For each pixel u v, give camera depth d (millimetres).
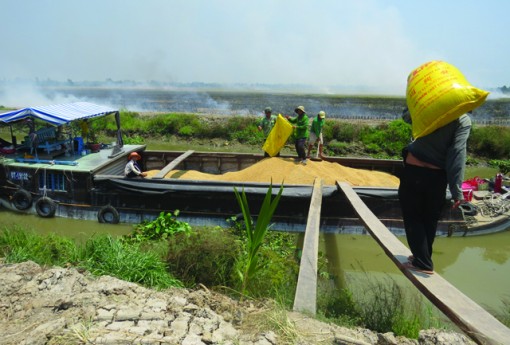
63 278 3648
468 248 7676
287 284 4621
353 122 18781
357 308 4254
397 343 2965
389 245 4309
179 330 2826
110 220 8461
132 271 4430
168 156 11273
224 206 8219
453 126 3029
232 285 4426
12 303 3232
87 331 2756
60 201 8609
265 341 2736
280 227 8211
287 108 33000
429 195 3297
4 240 5242
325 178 8984
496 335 2623
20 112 8367
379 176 9930
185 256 4879
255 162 11023
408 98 3188
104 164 8977
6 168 8758
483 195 9055
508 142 15297
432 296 3170
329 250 7426
